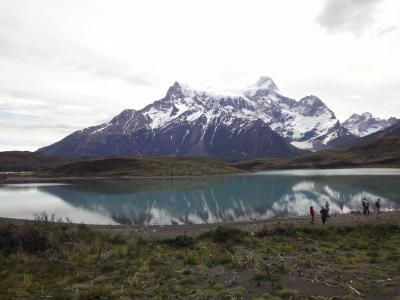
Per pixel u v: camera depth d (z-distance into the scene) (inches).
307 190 4264.3
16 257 1015.0
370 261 1004.6
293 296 731.4
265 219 2220.7
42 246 1088.8
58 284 833.5
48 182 7081.7
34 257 1023.6
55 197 4173.2
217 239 1365.7
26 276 872.3
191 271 933.2
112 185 5851.4
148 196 4099.4
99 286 798.5
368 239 1347.2
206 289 791.7
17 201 3806.6
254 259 1041.5
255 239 1362.0
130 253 1120.8
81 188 5408.5
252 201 3447.3
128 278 869.2
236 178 7047.2
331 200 3287.4
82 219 2588.6
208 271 946.7
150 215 2755.9
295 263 995.9
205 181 6402.6
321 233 1480.1
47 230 1179.9
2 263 971.9
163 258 1079.6
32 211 3024.1
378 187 4301.2
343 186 4564.5
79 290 792.9
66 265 978.7
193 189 4840.1
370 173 7362.2
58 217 2679.6
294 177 6894.7
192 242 1317.7
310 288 789.9
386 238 1369.3
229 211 2856.8
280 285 801.6
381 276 855.1
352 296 721.0
